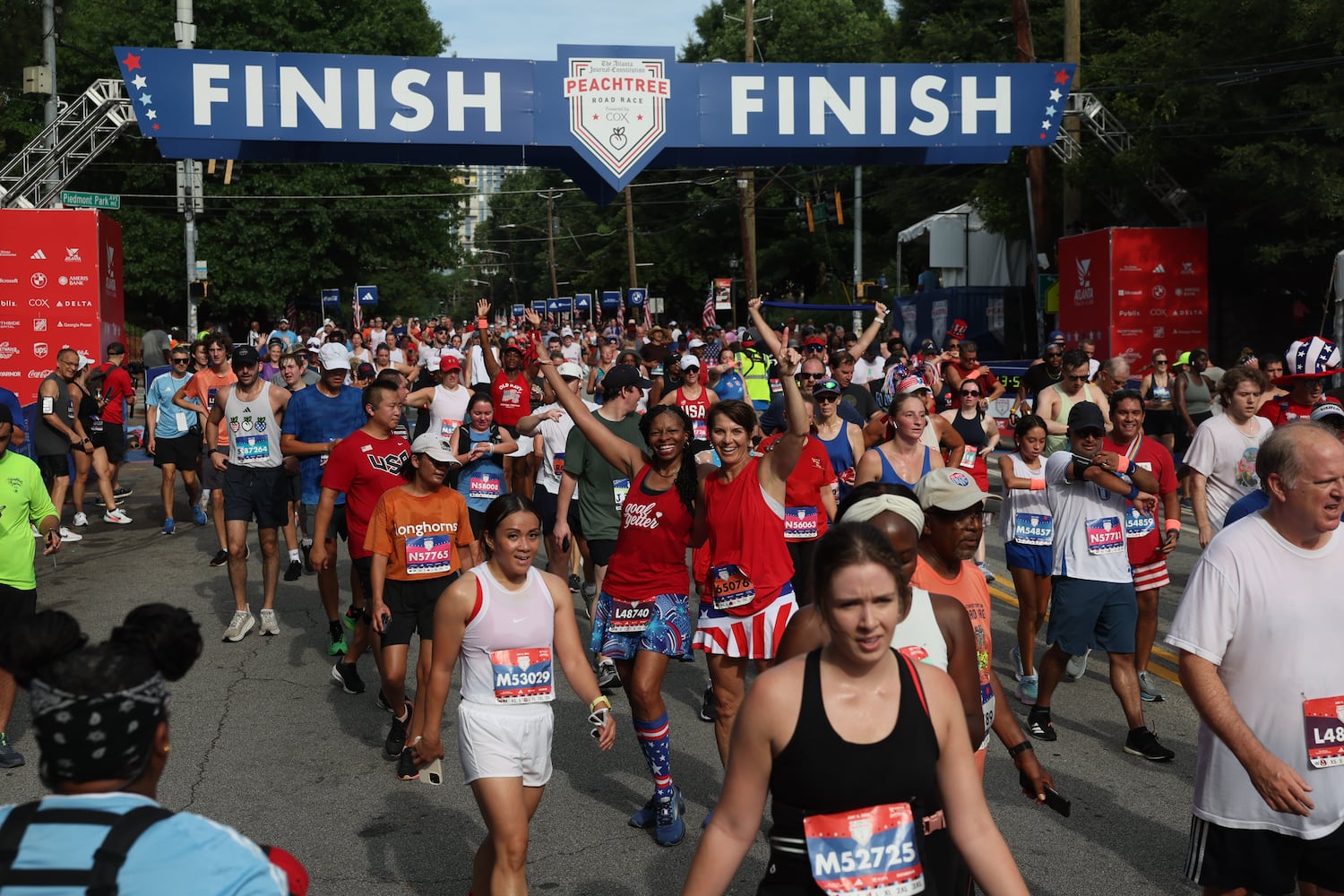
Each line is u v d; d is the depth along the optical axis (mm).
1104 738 7164
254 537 14594
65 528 15078
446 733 7391
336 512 9062
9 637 2346
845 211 58625
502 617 4527
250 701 8047
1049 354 15539
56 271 20828
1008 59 35219
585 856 5570
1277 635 3877
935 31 35969
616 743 7262
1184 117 23016
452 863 5453
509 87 14742
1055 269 30109
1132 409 7145
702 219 66125
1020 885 2914
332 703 8008
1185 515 15016
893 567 2803
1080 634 6863
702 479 5840
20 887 2164
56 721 2250
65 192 22703
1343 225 21953
